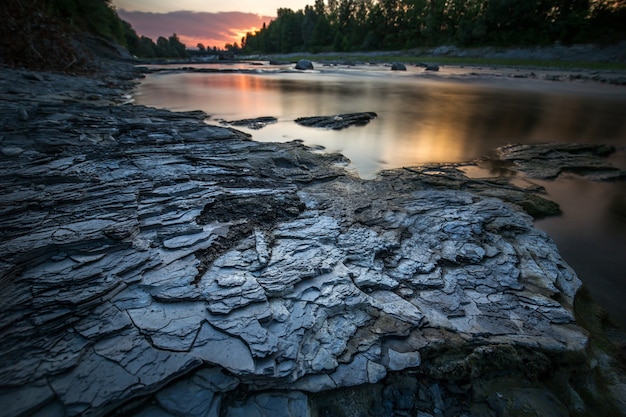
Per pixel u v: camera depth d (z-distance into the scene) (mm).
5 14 23578
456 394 3951
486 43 66438
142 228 5633
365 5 95250
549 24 58781
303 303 4480
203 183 7789
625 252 7238
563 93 30000
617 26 52906
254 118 17484
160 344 3725
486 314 4738
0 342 3557
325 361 3879
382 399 3783
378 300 4773
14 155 8688
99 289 4246
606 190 10094
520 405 3842
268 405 3500
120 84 29281
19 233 5113
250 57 118062
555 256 6238
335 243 5910
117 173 7914
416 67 58500
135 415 3268
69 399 3191
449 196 8328
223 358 3668
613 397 4109
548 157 12664
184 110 19656
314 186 8773
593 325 5168
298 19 113750
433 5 78438
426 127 17344
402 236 6391
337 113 20141
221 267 4969
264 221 6539
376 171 10773
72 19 44375
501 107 23391
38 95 16906
